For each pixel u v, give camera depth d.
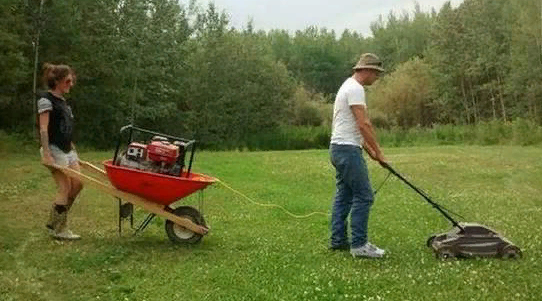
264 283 6.77
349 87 7.82
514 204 12.30
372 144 7.72
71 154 8.77
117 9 29.66
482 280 6.66
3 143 22.88
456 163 20.70
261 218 10.78
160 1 32.56
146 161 8.45
